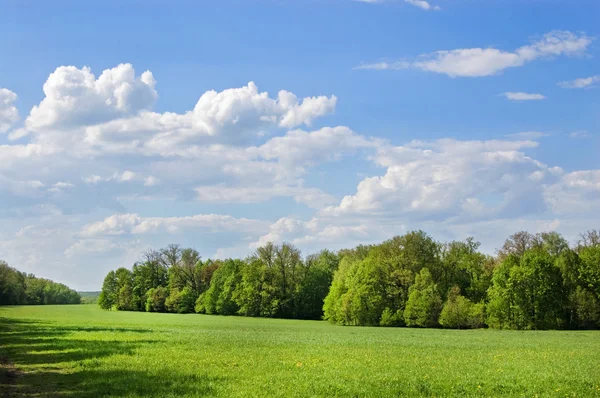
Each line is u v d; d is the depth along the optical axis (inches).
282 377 1092.5
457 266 4451.3
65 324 3302.2
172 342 1972.2
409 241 4377.5
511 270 3754.9
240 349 1737.2
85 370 1176.8
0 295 7559.1
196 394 884.6
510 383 1043.9
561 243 4537.4
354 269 4574.3
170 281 6633.9
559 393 947.3
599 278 3737.7
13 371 1173.1
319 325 4143.7
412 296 3993.6
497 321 3735.2
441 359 1498.5
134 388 936.9
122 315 5428.2
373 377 1101.1
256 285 5452.8
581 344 2148.1
